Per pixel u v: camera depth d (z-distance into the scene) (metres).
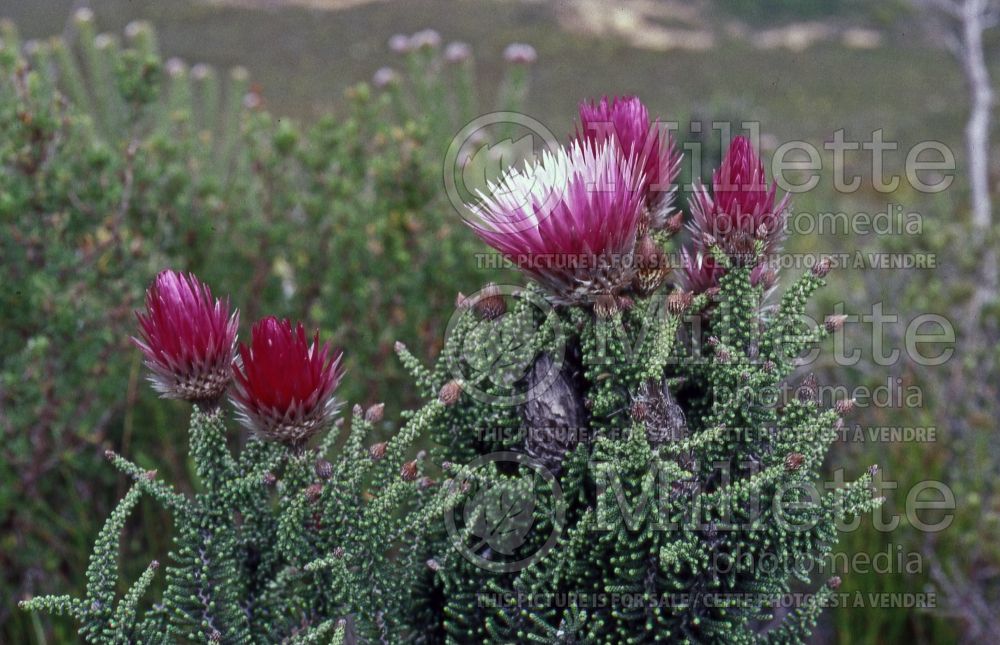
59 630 2.46
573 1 12.45
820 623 2.42
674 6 13.34
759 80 9.85
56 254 2.69
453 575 1.46
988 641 2.39
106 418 2.71
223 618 1.42
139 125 3.42
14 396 2.59
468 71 3.84
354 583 1.38
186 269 3.08
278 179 3.25
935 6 6.53
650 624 1.34
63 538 2.73
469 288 3.01
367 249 2.99
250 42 10.21
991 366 2.87
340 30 10.91
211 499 1.42
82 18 3.76
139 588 1.37
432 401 1.41
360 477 1.41
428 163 3.16
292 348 1.34
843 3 12.97
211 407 1.42
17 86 2.82
